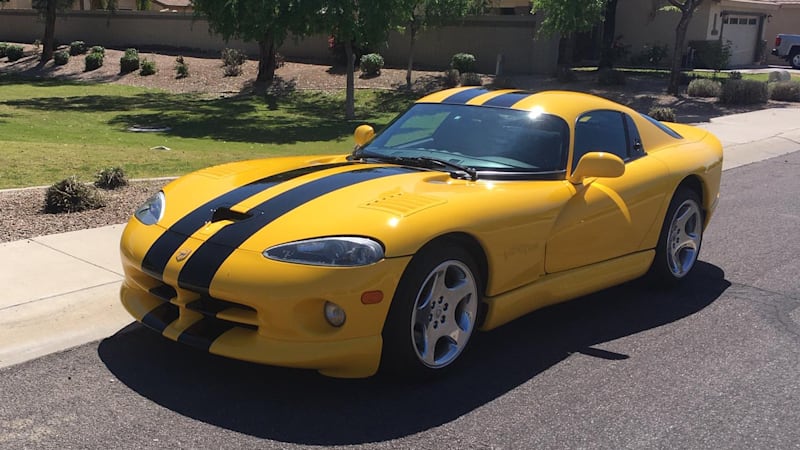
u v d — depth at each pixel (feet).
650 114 56.95
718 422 12.26
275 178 14.55
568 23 83.41
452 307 13.29
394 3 69.92
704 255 22.93
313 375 13.42
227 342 12.12
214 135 61.36
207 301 12.49
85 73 113.50
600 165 15.03
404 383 13.24
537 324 16.65
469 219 13.06
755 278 20.57
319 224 12.25
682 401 12.97
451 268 13.09
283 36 69.82
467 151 15.84
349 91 75.61
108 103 83.25
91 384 12.85
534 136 16.01
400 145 16.74
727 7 109.60
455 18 89.76
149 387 12.78
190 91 97.71
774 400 13.11
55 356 13.94
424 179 14.19
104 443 10.97
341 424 11.73
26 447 10.81
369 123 72.90
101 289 17.26
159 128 64.75
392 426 11.73
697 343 15.71
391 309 12.13
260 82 100.53
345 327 11.82
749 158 43.50
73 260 19.22
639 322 16.93
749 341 15.88
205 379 13.15
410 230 12.18
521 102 16.94
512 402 12.72
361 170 14.76
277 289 11.58
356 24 69.67
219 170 15.78
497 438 11.50
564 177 15.66
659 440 11.62
